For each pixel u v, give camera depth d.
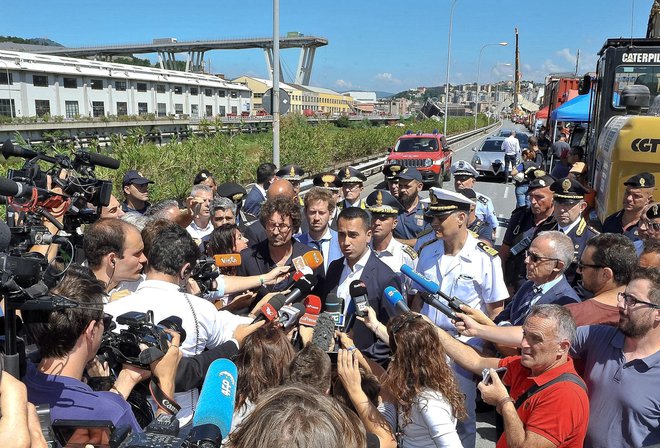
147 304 2.69
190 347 2.70
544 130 24.36
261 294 3.94
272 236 4.09
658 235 4.27
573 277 4.41
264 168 7.52
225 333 2.91
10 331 1.75
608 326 2.92
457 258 3.89
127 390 2.18
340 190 6.95
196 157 12.65
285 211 4.05
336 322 3.23
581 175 8.99
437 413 2.54
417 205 6.39
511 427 2.55
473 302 3.87
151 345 2.12
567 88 20.45
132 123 45.47
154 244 2.81
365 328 3.50
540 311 2.61
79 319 1.98
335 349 3.00
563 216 4.96
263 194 7.44
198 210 5.49
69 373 2.02
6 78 41.62
